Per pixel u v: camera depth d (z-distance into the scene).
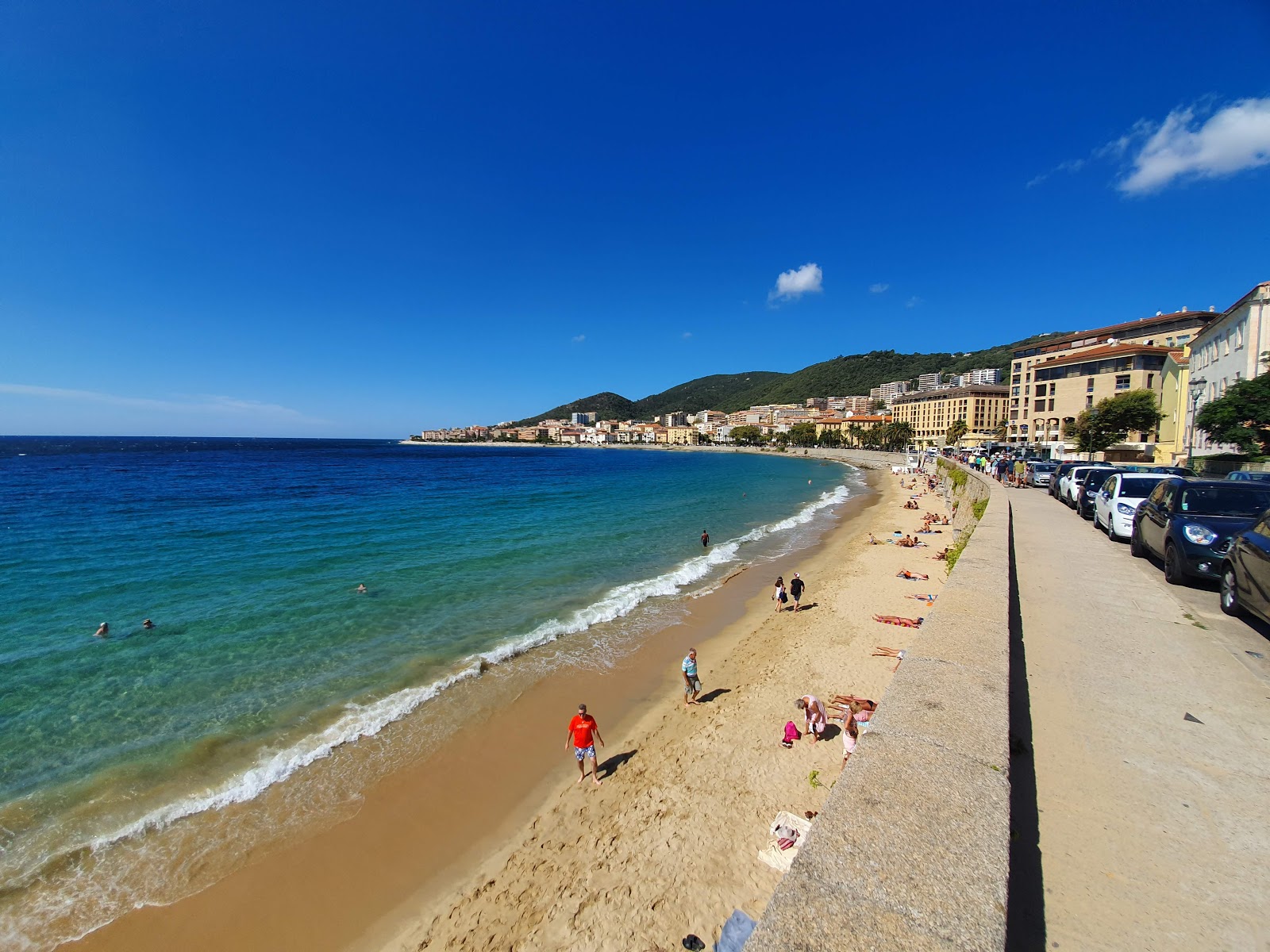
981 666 3.65
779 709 10.22
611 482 63.28
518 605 16.72
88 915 6.20
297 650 13.09
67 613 15.35
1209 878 2.63
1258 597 5.77
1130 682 4.73
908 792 2.41
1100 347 70.56
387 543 25.66
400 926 6.13
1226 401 25.41
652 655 13.22
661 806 7.73
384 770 8.73
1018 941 2.37
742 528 31.39
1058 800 3.21
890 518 33.97
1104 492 13.24
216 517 32.88
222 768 8.68
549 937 5.85
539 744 9.50
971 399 117.50
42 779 8.34
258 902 6.41
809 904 1.88
